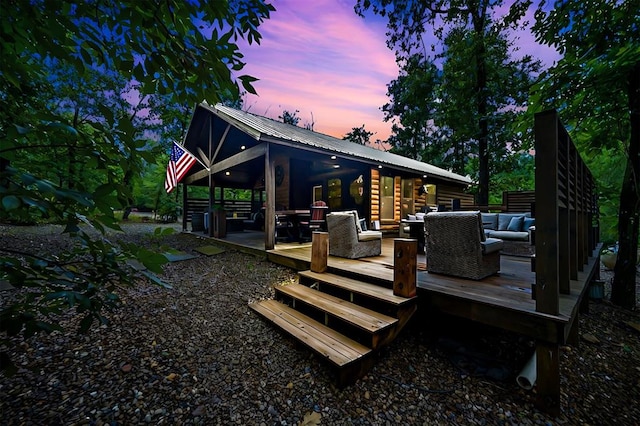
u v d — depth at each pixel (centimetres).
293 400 196
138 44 108
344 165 727
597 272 544
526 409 196
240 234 888
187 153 805
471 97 934
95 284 99
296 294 323
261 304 326
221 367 224
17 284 82
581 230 377
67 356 218
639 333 346
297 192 954
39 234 655
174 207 1528
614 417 202
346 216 450
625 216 430
